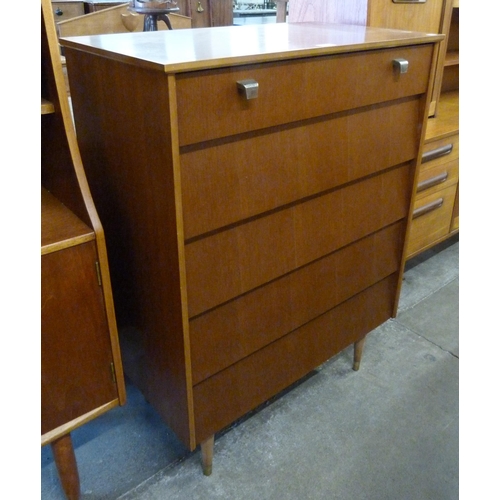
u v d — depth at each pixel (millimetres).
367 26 1426
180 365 1065
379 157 1224
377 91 1114
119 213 1073
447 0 1707
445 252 2406
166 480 1272
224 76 833
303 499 1235
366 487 1269
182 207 886
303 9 1665
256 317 1146
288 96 942
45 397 968
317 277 1253
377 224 1339
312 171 1075
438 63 1833
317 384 1597
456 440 1404
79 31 1607
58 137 918
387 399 1543
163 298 1034
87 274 927
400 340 1808
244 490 1253
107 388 1057
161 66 760
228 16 2859
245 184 962
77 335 961
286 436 1408
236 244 1019
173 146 823
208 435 1195
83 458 1323
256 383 1238
